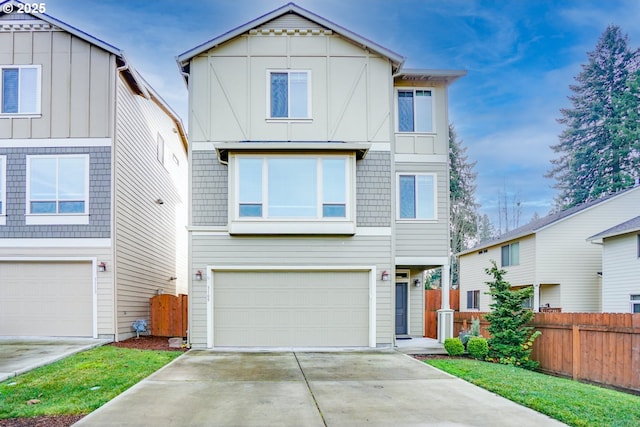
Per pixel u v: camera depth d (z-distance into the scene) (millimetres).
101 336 11836
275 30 12289
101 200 12039
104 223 12008
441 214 13062
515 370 8875
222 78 12133
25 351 9906
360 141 12141
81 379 7402
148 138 15430
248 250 11648
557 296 19016
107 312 11906
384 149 12148
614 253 16922
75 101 12195
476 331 11102
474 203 37719
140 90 13945
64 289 11969
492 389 7000
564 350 9570
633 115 31766
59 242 11953
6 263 11953
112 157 12117
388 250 11867
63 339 11719
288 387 7070
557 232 19062
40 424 5188
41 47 12273
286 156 11688
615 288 16781
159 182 16875
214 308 11562
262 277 11719
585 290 18859
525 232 19516
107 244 11977
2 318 11859
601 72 34812
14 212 11984
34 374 7758
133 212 13711
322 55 12305
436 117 13344
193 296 11492
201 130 11969
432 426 5211
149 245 15523
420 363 9375
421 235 12969
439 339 12430
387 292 11758
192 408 5832
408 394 6691
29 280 11969
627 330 8062
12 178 12047
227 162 11883
